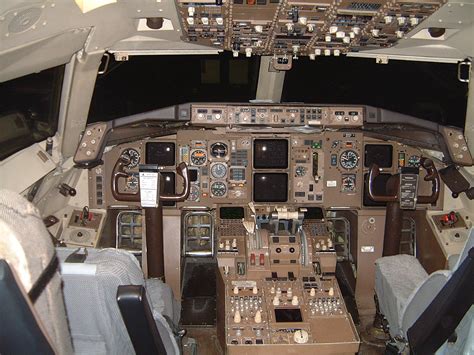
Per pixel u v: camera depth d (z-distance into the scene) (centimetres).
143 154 452
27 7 240
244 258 392
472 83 404
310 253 390
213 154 452
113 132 404
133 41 374
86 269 178
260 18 310
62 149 406
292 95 510
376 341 398
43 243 114
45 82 363
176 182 455
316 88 533
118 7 301
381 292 326
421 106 511
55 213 434
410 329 234
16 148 361
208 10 294
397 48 396
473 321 192
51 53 316
